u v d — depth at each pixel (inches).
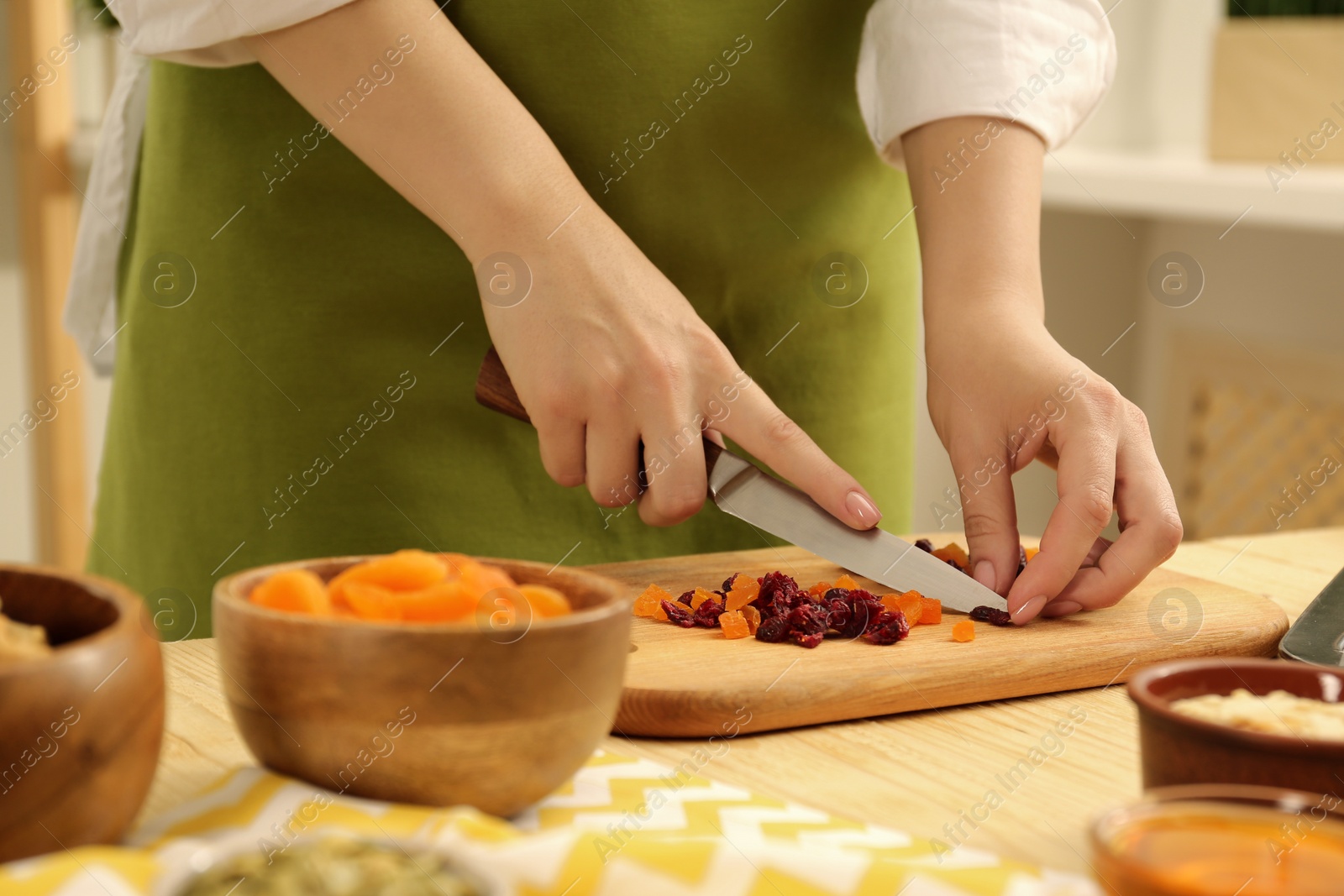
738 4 41.1
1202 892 13.8
